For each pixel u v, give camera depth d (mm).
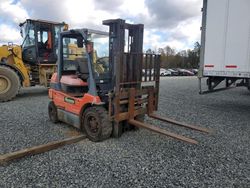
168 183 3201
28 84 9688
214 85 7512
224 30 6816
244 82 7047
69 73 5797
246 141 4852
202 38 7273
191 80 22688
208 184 3188
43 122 6020
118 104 4535
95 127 4652
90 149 4305
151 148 4383
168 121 5191
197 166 3701
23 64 9562
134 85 5000
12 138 4828
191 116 6910
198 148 4426
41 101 8953
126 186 3115
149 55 5051
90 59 4668
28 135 5027
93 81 4672
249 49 6457
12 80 8914
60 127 5613
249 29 6406
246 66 6551
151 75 5188
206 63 7285
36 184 3137
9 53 9234
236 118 6773
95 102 4594
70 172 3459
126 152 4184
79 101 4965
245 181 3273
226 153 4219
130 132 5234
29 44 9898
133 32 5074
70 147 4391
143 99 5160
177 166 3691
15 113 6945
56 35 10188
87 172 3465
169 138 4910
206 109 7965
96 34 4848
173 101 9477
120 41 4668
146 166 3672
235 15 6586
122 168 3596
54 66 10188
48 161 3809
